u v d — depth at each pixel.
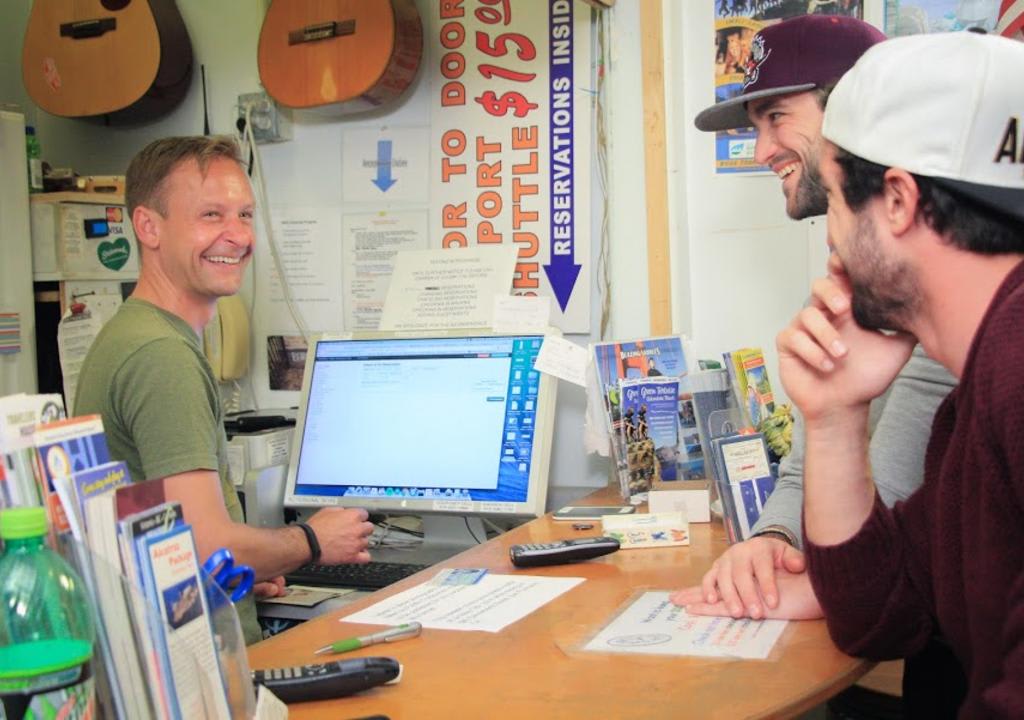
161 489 0.77
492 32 2.31
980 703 0.86
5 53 2.74
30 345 2.41
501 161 2.32
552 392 2.01
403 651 1.11
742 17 2.20
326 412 2.20
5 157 2.36
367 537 1.87
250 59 2.53
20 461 0.70
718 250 2.26
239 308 2.53
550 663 1.05
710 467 1.82
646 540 1.59
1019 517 0.81
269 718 0.86
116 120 2.64
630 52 2.20
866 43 1.69
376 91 2.29
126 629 0.70
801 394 1.13
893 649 1.08
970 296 0.88
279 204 2.53
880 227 0.92
